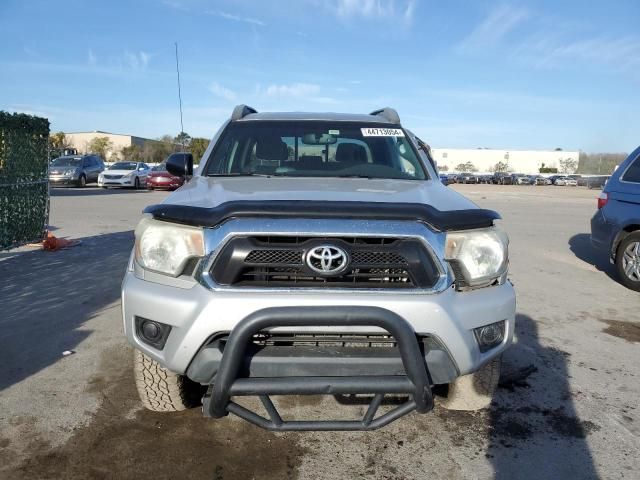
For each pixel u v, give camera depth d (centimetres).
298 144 385
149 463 268
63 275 637
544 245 993
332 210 234
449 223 241
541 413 325
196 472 262
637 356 420
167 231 244
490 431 304
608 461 276
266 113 439
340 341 239
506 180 7388
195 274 237
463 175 7688
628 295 616
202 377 232
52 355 396
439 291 236
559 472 267
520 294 610
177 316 233
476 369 249
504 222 1388
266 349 233
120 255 765
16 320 471
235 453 279
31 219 816
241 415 236
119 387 347
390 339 239
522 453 283
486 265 248
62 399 330
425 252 236
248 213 233
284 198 258
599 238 698
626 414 325
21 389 342
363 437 297
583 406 334
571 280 693
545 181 7050
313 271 229
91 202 1666
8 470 260
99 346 414
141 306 244
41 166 839
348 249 231
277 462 272
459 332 235
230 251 231
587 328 488
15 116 745
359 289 231
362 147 385
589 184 5816
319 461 274
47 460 269
